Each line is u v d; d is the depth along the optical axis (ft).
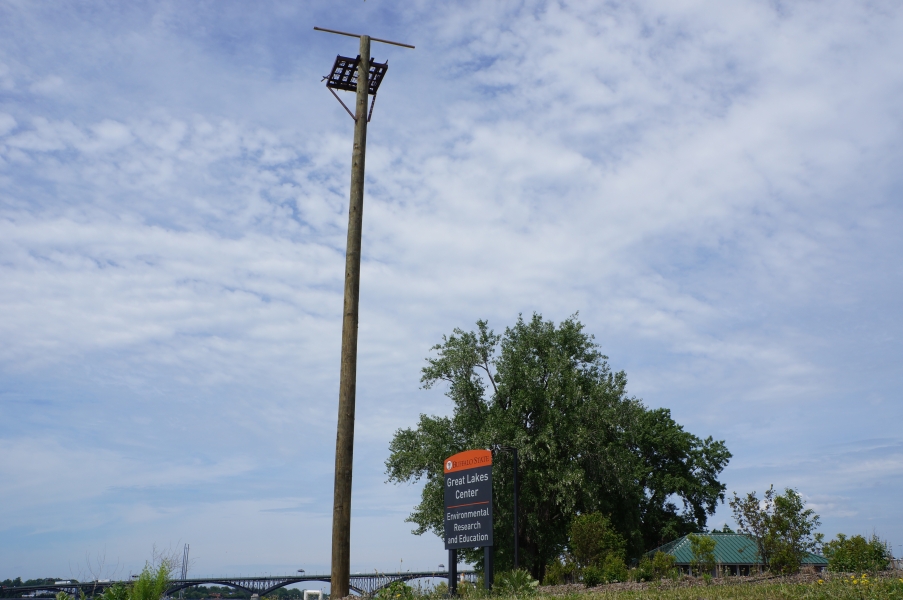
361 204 46.55
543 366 122.62
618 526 132.57
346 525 40.42
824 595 32.50
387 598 46.73
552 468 110.93
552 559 112.88
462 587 49.80
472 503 57.77
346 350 43.19
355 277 44.73
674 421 168.04
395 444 123.75
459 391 118.93
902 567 69.41
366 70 48.85
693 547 77.41
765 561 74.02
